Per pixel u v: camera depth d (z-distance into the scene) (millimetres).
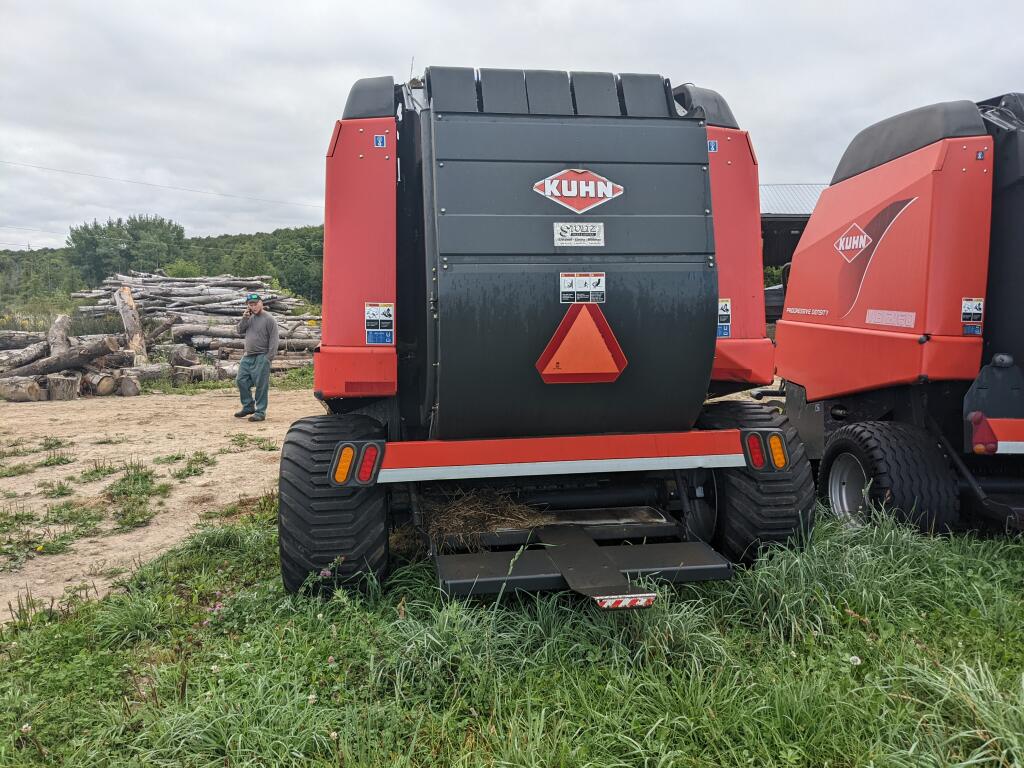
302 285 62031
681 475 3906
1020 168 4387
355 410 3928
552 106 3461
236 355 16922
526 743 2371
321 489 3453
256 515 5508
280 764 2330
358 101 3564
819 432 6098
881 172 5262
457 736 2508
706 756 2355
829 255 5797
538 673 2883
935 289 4586
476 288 3254
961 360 4598
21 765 2363
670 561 3334
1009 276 4504
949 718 2521
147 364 14766
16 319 19062
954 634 3195
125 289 16297
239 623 3445
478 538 3604
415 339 3986
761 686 2721
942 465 4605
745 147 3916
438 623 2982
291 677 2824
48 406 11883
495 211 3299
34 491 6484
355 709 2568
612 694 2676
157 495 6316
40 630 3428
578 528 3725
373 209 3551
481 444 3449
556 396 3459
